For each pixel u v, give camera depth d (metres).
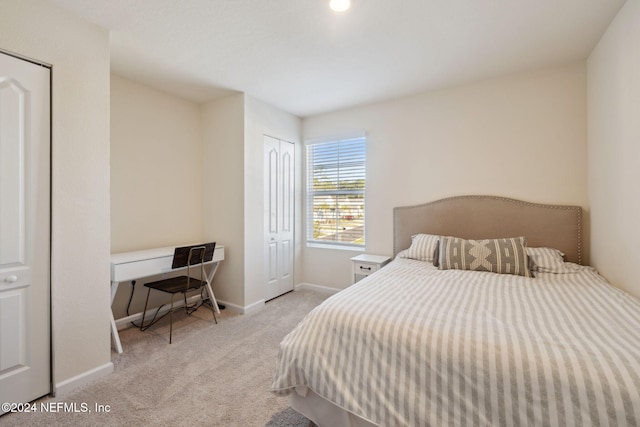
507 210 2.68
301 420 1.52
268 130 3.40
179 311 3.14
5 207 1.52
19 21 1.55
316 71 2.60
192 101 3.32
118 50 2.24
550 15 1.83
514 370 0.96
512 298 1.57
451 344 1.08
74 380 1.76
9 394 1.55
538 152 2.60
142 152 2.88
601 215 2.15
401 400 1.11
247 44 2.16
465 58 2.38
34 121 1.61
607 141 2.02
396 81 2.81
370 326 1.25
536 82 2.59
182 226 3.24
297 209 3.90
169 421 1.51
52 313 1.69
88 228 1.83
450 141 2.98
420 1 1.69
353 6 1.74
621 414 0.82
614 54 1.88
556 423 0.88
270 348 2.31
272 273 3.50
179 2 1.70
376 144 3.40
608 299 1.54
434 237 2.81
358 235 3.61
